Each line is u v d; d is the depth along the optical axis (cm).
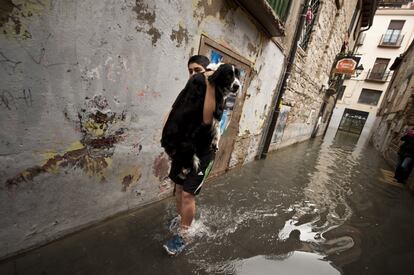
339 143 1458
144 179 245
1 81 126
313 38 666
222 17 278
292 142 903
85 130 175
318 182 503
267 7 299
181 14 221
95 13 155
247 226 271
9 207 146
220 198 329
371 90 2594
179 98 179
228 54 315
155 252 196
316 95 1016
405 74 1320
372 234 310
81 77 161
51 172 162
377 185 578
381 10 2498
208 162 188
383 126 1486
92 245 187
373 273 227
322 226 306
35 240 166
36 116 145
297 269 215
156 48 207
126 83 193
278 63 495
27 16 126
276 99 557
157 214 252
